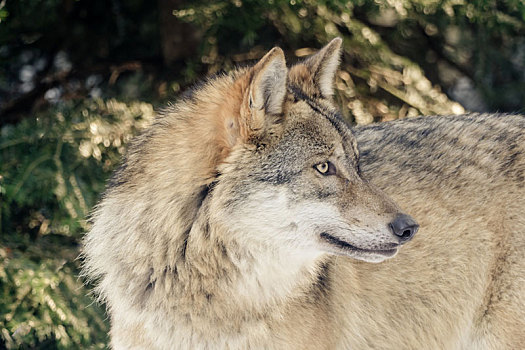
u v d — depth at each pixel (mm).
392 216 6895
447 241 7965
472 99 16484
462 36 15500
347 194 6969
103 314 10883
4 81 14008
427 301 8023
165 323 7125
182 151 7074
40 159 11125
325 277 7664
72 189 10945
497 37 15859
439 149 8367
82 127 11734
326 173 6984
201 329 7074
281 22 14258
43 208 11836
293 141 6891
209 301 7051
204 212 6922
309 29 13859
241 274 7008
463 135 8523
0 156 11391
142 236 7070
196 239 6953
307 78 7516
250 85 6602
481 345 8133
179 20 13758
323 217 6938
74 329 10617
